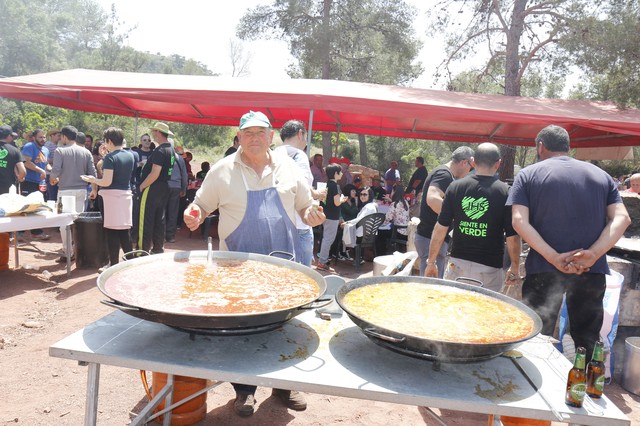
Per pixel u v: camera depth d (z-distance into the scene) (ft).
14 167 20.16
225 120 33.30
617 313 11.06
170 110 31.78
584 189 8.30
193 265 6.61
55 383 9.85
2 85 21.26
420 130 31.65
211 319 4.45
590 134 27.25
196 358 4.98
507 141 30.73
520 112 20.15
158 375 7.79
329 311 6.53
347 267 23.13
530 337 4.60
